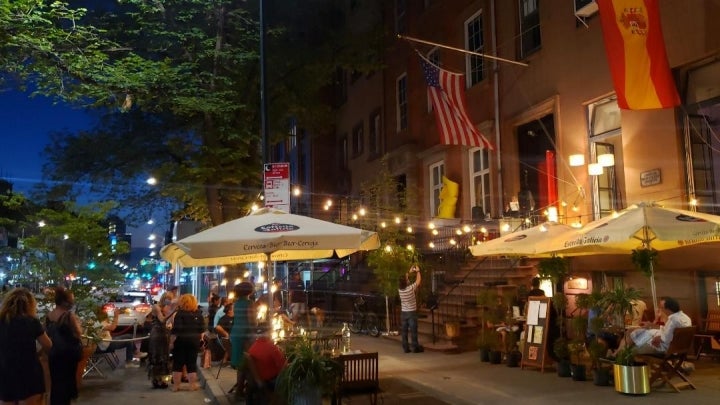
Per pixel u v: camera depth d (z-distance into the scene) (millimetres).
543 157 15609
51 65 11820
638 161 11672
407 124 22344
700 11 10617
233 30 16891
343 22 22469
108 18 16031
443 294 15234
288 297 18562
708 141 10797
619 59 10281
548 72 14617
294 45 18922
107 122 18656
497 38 16781
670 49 11164
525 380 9500
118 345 14312
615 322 9547
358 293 20359
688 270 10414
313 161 31594
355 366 7594
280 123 19156
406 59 22453
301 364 6426
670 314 8547
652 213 8367
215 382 10633
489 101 17078
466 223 17281
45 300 11188
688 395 7949
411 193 19578
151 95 14383
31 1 10391
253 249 7449
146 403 9680
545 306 10445
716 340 9930
